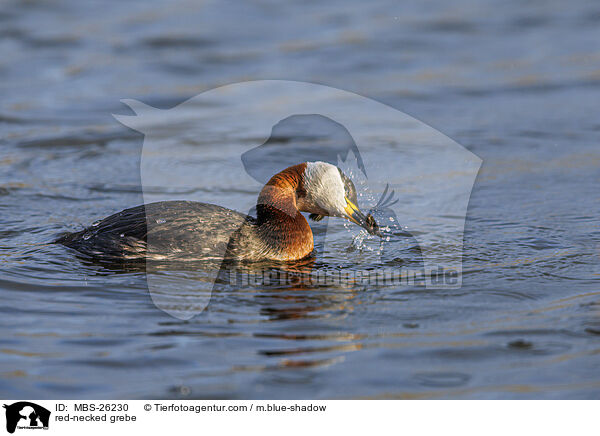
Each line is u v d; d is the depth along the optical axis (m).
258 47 24.33
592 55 23.48
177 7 28.19
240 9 28.11
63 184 14.83
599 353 7.79
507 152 16.67
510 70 22.50
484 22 26.84
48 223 12.52
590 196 14.01
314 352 7.90
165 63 22.92
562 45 24.50
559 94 20.61
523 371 7.50
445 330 8.41
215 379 7.38
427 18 27.25
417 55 23.83
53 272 10.02
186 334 8.30
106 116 19.14
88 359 7.73
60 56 23.45
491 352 7.87
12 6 27.47
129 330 8.37
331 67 22.62
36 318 8.64
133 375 7.45
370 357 7.79
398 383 7.32
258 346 8.02
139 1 28.77
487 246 11.47
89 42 24.66
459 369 7.56
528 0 29.08
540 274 10.19
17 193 14.20
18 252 10.84
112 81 21.52
